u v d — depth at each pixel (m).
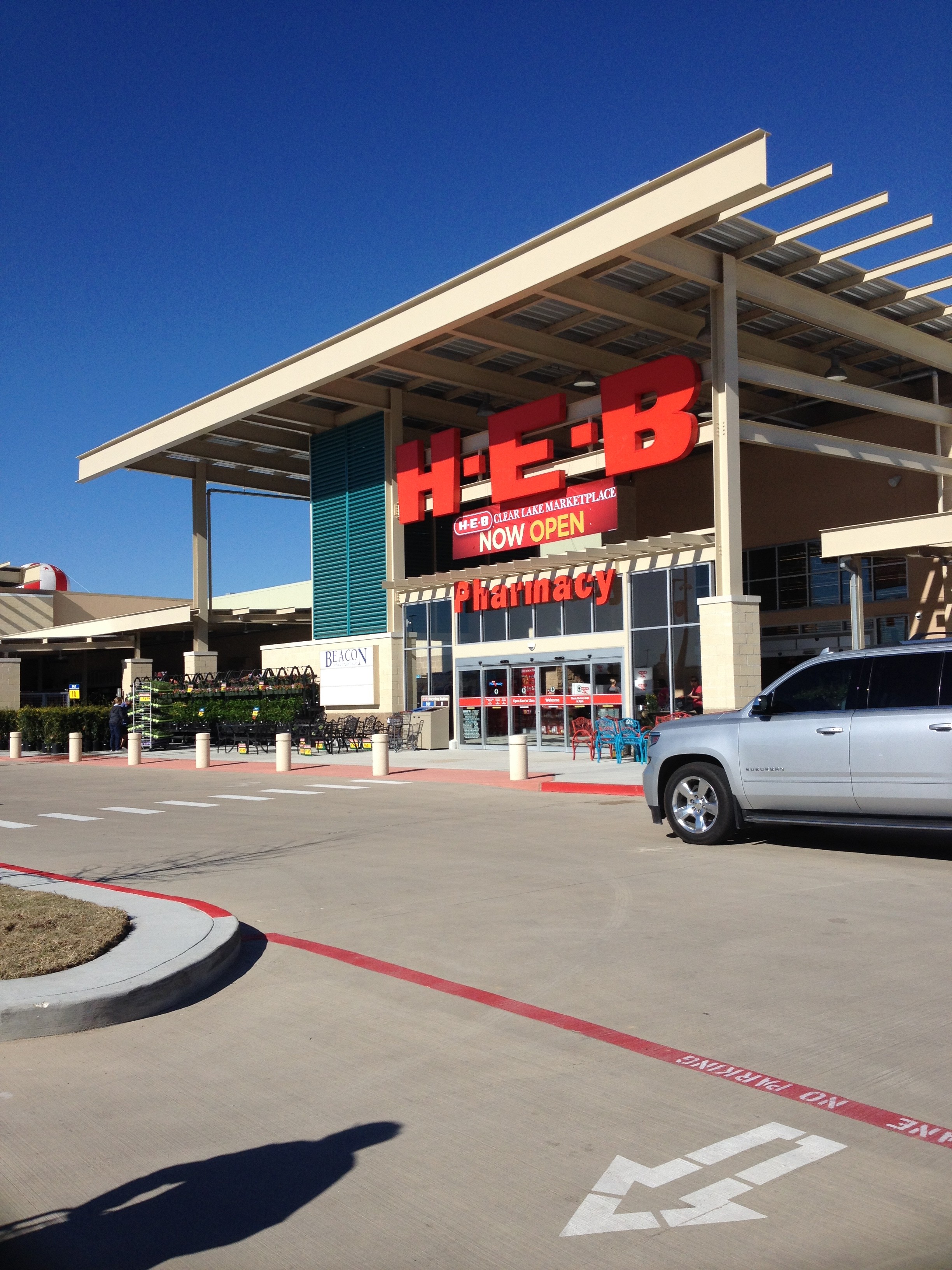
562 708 27.19
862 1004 5.95
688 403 23.14
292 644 35.75
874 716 10.31
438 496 30.02
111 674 59.78
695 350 28.22
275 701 34.38
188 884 10.41
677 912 8.36
